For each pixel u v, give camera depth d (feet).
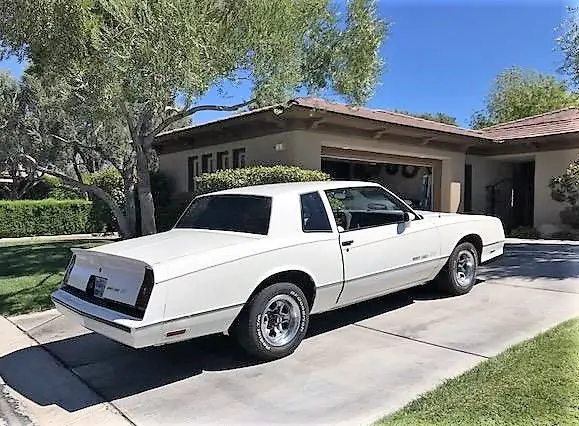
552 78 106.83
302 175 38.22
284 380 14.30
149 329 13.35
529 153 58.34
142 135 36.45
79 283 16.26
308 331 18.60
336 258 17.52
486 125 116.37
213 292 14.44
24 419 12.81
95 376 15.40
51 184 93.15
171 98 28.81
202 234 17.40
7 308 23.67
